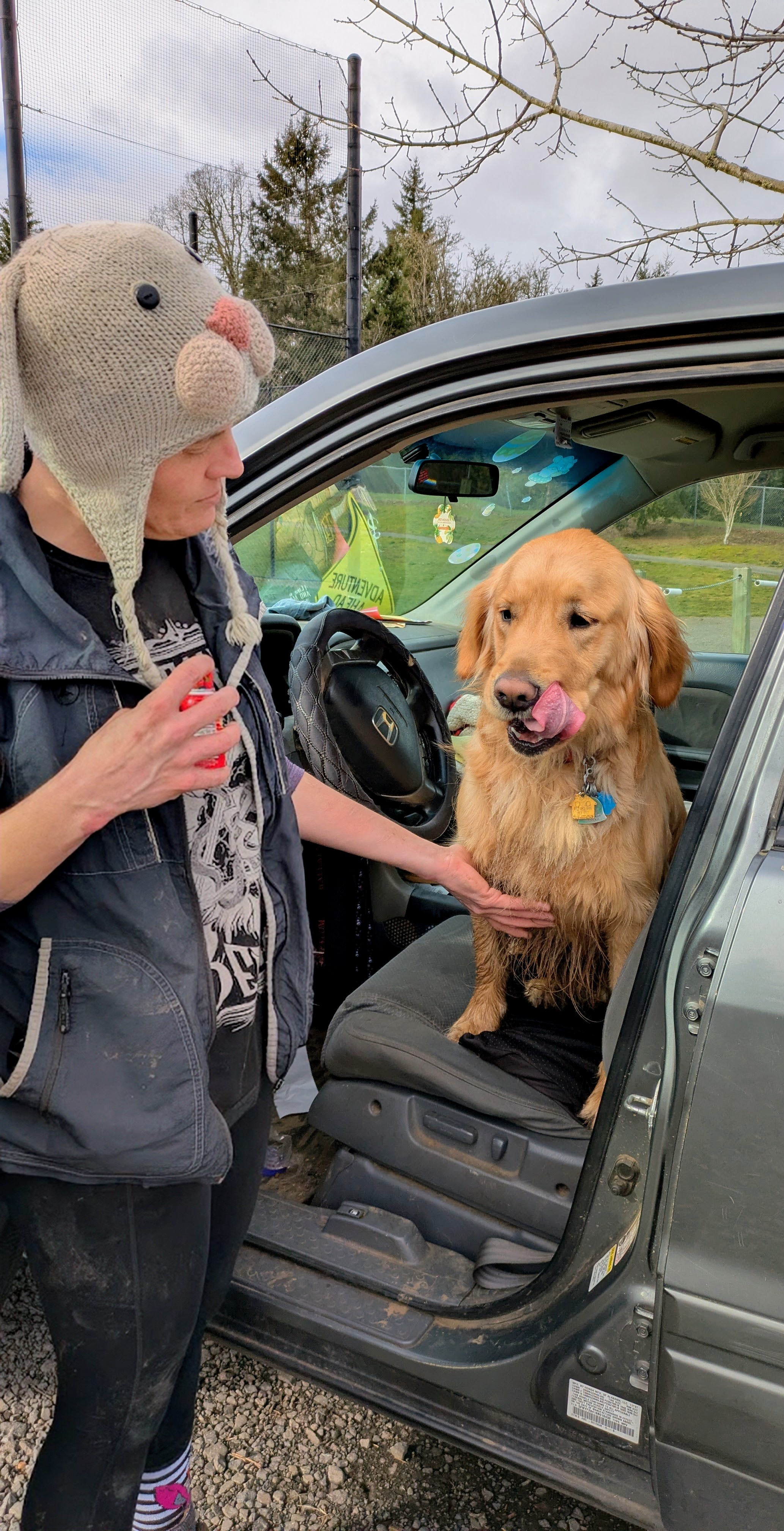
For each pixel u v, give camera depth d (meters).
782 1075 1.06
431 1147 1.77
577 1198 1.32
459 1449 1.59
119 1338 1.15
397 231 11.45
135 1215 1.12
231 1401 1.89
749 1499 1.18
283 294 11.81
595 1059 1.89
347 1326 1.53
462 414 1.49
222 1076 1.26
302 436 1.58
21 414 0.91
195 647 1.21
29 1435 1.78
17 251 0.97
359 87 8.03
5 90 9.83
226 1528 1.65
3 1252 1.44
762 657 1.22
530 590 1.83
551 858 1.86
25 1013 1.07
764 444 2.38
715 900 1.14
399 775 2.45
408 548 3.66
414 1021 1.93
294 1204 1.82
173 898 1.10
